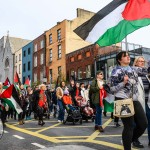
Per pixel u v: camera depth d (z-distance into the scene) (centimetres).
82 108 1235
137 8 708
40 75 4494
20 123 1164
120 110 457
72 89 1350
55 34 4128
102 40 726
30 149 617
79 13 4019
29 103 1377
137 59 619
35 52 4722
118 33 724
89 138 758
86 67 3441
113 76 483
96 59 3269
